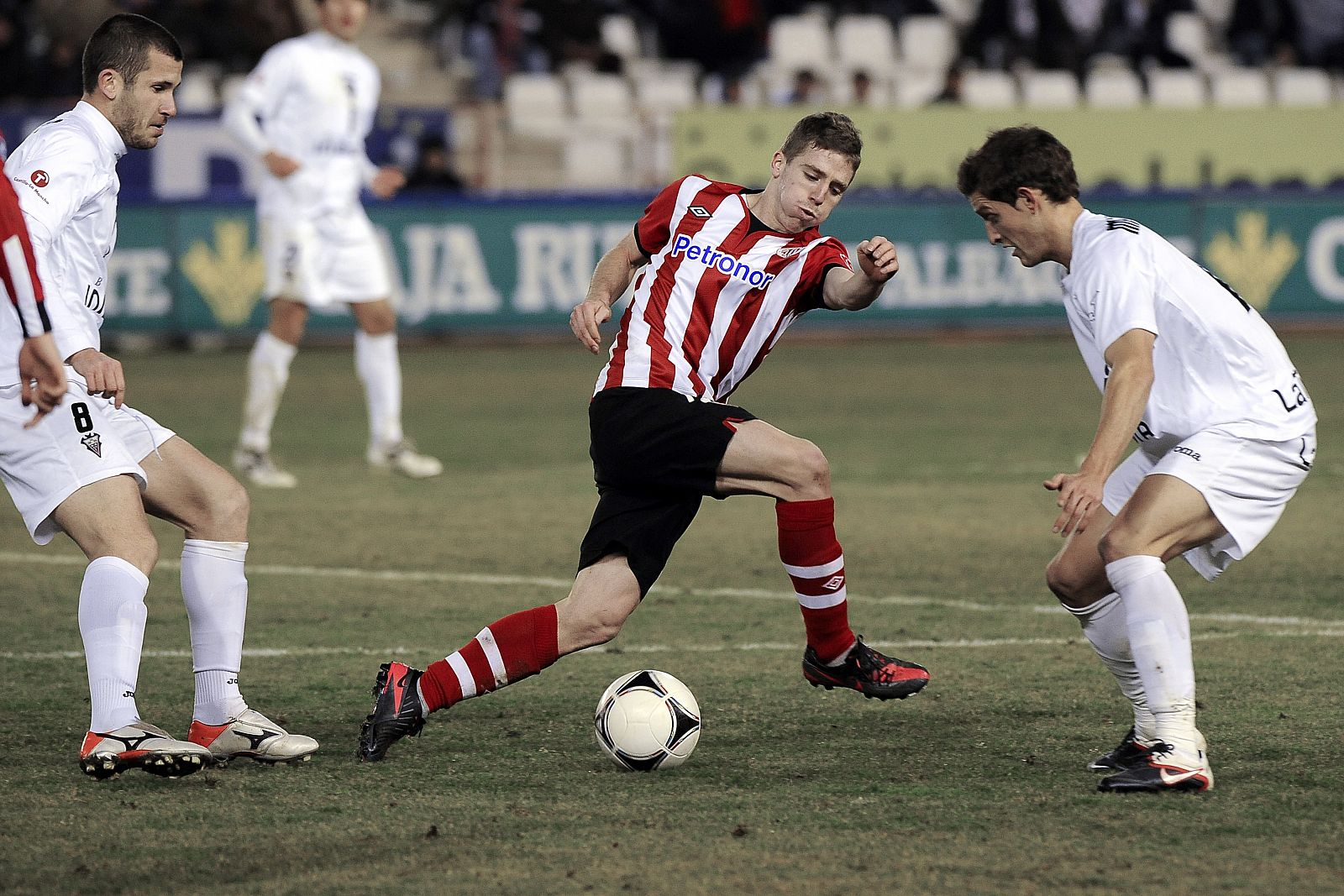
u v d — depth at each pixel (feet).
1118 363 47.21
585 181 230.68
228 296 194.80
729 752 53.42
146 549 50.83
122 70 52.29
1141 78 253.65
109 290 191.62
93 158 51.55
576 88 246.06
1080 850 43.01
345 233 116.06
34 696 60.90
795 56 269.44
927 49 274.16
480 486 115.96
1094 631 51.57
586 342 54.60
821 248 55.47
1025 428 141.69
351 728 56.80
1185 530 49.21
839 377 177.27
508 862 42.34
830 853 42.91
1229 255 204.44
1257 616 74.59
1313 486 112.98
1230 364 49.49
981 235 206.28
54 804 47.60
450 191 205.98
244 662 66.95
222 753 52.47
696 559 91.09
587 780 50.24
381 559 90.17
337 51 117.29
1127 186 222.28
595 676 64.49
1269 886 40.24
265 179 116.26
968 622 74.38
